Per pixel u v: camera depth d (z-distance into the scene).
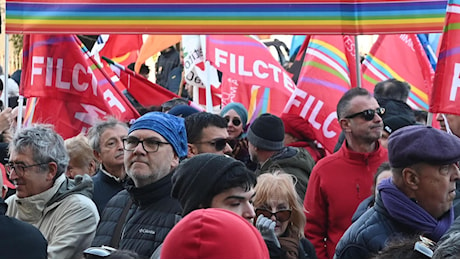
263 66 9.11
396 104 7.29
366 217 5.17
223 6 7.35
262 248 3.34
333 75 8.47
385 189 5.10
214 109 10.97
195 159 4.62
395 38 9.89
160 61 13.41
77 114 8.08
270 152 7.17
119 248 5.39
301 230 5.59
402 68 9.90
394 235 5.03
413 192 5.05
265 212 5.56
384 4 7.45
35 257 5.18
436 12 7.48
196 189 4.53
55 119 8.06
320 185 6.79
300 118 8.37
